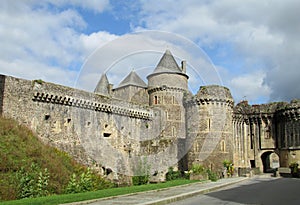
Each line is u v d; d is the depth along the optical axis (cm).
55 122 2027
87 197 1007
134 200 973
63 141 2059
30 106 1892
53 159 1694
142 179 2414
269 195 1229
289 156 3228
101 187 1694
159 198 1019
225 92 2928
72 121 2147
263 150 3603
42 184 1289
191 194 1201
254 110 3688
